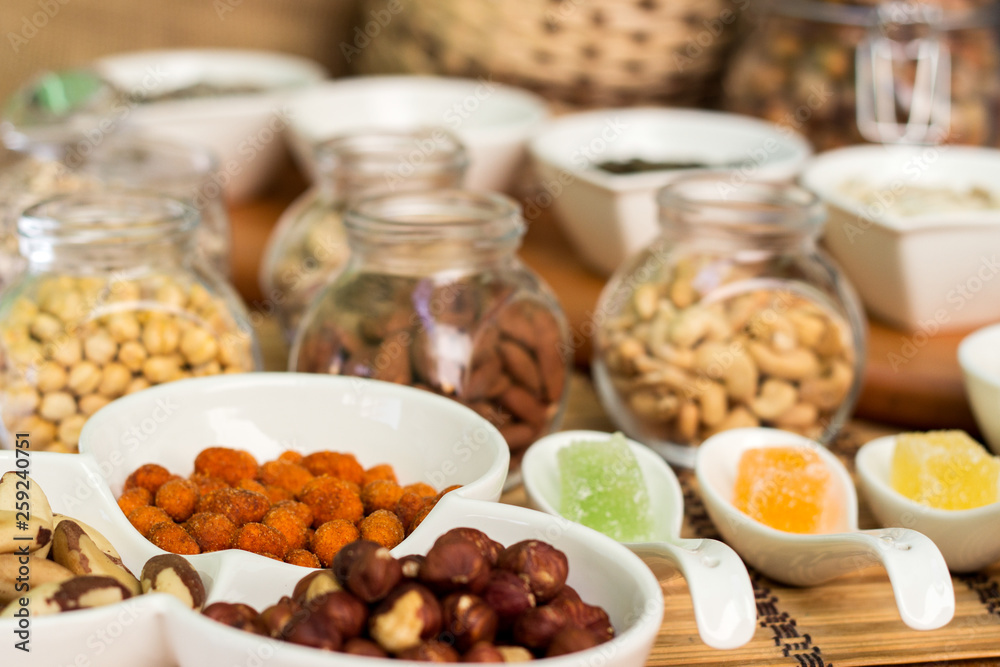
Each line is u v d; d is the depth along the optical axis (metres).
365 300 0.70
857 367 0.73
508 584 0.57
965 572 0.67
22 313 0.68
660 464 0.68
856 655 0.63
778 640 0.63
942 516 0.65
